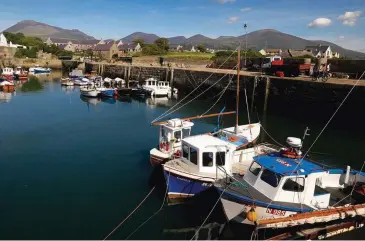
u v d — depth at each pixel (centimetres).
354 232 1080
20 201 1289
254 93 3428
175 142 1567
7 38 12681
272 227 993
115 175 1579
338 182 1274
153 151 1592
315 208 1057
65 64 9231
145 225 1127
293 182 1053
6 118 2883
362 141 2234
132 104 3828
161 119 2939
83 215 1186
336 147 2098
